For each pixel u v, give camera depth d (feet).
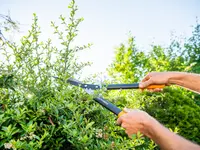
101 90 4.61
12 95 4.66
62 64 5.08
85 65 5.36
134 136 3.93
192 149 3.40
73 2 5.20
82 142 4.05
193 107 14.52
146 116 3.86
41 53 5.03
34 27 5.02
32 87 4.65
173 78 4.98
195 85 4.90
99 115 5.06
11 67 4.81
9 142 3.65
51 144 4.25
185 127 13.33
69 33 5.15
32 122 4.06
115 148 4.39
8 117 3.87
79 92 4.85
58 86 4.86
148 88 5.02
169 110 13.47
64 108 4.59
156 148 7.84
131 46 30.40
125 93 11.09
